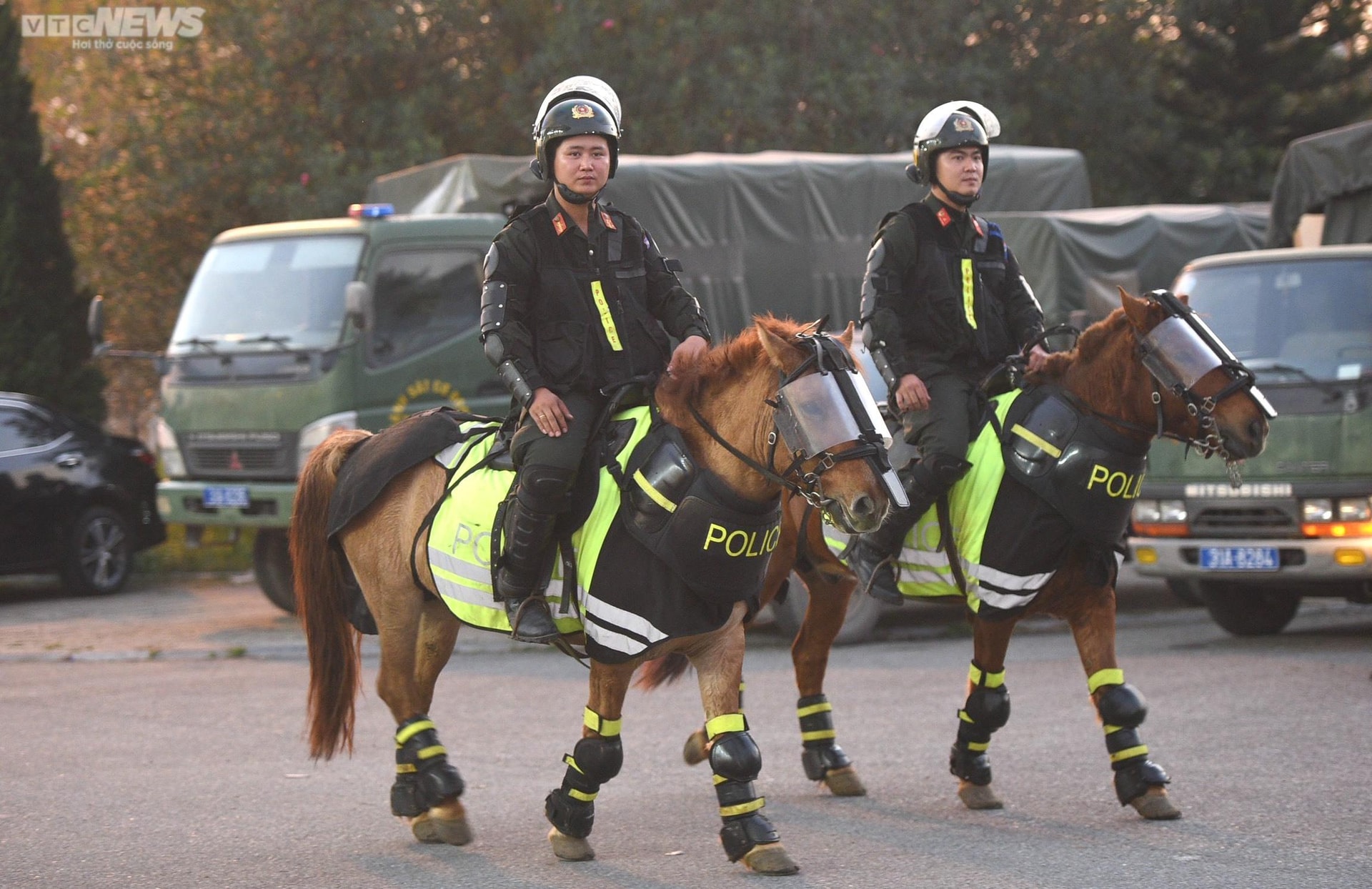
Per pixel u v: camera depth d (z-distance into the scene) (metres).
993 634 7.44
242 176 28.83
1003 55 33.97
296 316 14.84
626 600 6.16
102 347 15.38
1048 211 19.97
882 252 7.61
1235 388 6.84
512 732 9.91
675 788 8.22
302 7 29.06
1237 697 10.36
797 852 6.80
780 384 5.90
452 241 15.09
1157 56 38.97
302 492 7.55
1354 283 12.62
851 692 11.05
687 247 16.47
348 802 8.01
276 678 12.26
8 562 16.69
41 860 6.89
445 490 6.94
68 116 32.50
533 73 29.86
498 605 6.69
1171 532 12.66
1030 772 8.36
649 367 6.54
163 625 15.39
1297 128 40.06
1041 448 7.10
